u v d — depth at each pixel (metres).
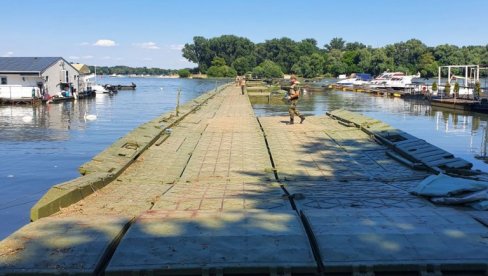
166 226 5.66
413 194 8.28
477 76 39.84
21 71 41.66
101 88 60.41
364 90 65.94
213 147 14.76
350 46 155.62
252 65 138.25
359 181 10.48
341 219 6.02
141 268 4.67
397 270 4.76
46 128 25.47
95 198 8.61
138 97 56.72
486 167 14.73
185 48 152.25
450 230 5.59
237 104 33.56
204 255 4.92
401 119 31.22
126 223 5.87
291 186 9.63
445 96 42.38
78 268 4.68
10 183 12.80
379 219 6.03
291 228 5.60
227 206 7.58
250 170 11.79
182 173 11.50
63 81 47.22
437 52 110.69
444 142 20.97
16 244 5.17
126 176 11.08
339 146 14.92
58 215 7.21
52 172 14.29
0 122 28.08
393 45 121.69
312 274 4.75
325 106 41.94
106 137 22.30
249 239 5.27
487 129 19.48
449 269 4.77
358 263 4.77
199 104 32.09
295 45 139.00
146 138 15.09
